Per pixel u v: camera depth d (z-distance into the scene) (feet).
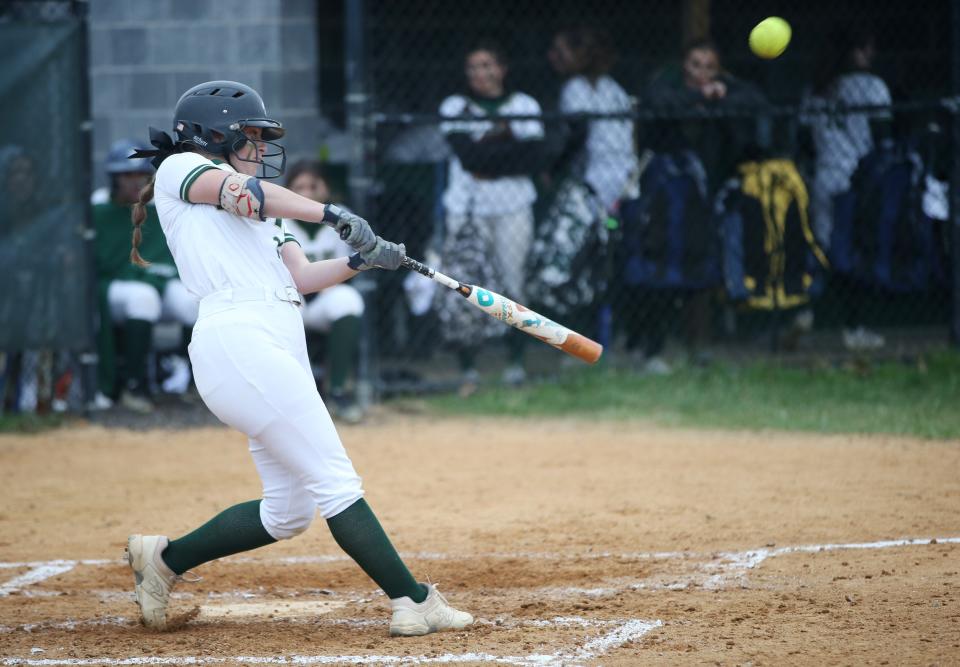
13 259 93.71
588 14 126.93
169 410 101.04
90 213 94.58
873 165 108.78
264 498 45.62
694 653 40.93
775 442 86.02
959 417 91.25
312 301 97.66
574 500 69.92
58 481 77.87
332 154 120.98
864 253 109.50
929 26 128.26
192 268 43.70
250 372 42.88
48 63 92.79
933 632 42.42
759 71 127.95
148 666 41.29
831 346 118.42
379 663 40.75
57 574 56.34
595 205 104.22
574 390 103.50
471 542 60.75
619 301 109.60
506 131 101.19
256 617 48.55
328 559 58.90
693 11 122.42
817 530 61.00
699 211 103.19
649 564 55.47
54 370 100.17
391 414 98.48
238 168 45.70
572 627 45.01
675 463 79.71
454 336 102.47
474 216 101.45
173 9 119.55
